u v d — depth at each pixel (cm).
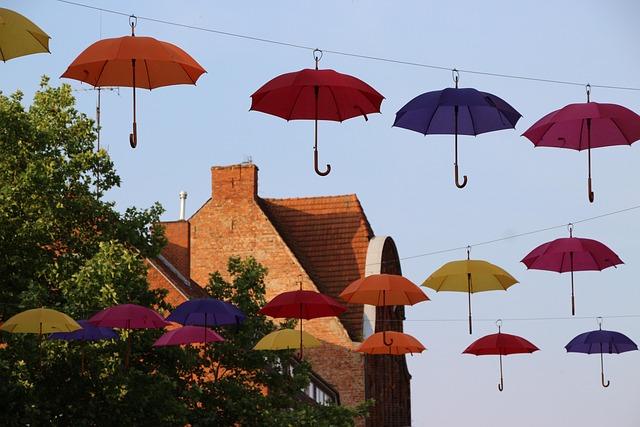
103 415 3400
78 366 3341
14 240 3594
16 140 3647
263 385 4238
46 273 3588
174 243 5894
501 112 2069
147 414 3481
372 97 1852
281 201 7725
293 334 3275
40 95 3816
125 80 1830
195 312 3011
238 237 6969
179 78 1838
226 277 6938
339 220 7525
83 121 3834
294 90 1844
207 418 3934
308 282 6831
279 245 6912
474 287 2812
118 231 3797
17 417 3253
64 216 3656
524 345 3028
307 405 4144
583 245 2636
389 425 7394
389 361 7456
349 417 4203
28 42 1661
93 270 3403
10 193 3566
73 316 3306
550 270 2673
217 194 7044
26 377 3234
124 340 3388
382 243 7319
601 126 1984
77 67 1766
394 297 2839
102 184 3806
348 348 6675
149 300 3594
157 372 3538
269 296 6869
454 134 1955
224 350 4122
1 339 3397
